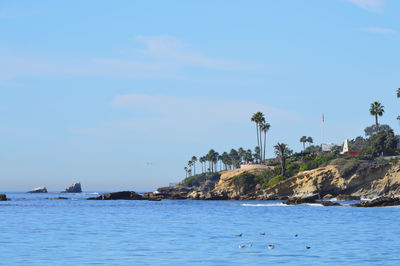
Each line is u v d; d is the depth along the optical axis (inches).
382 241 2283.5
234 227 3137.3
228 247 2098.9
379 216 4020.7
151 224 3420.3
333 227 3058.6
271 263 1673.2
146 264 1662.2
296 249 2021.4
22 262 1710.1
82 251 1978.3
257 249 2028.8
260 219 3863.2
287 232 2773.1
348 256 1822.1
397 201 5625.0
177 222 3607.3
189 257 1812.3
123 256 1840.6
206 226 3230.8
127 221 3737.7
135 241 2330.2
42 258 1798.7
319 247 2084.2
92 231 2871.6
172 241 2331.4
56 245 2178.9
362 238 2416.3
